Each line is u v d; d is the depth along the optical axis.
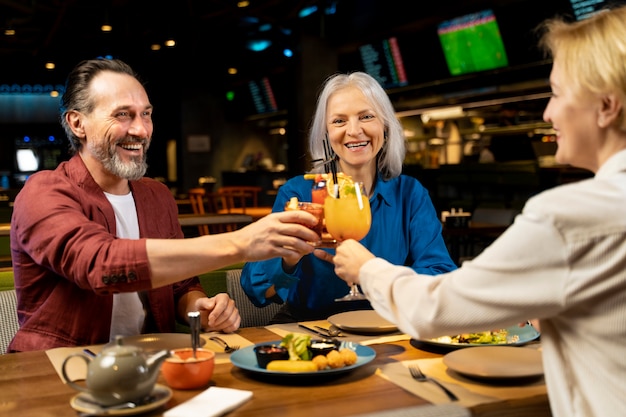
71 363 1.69
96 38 11.38
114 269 1.71
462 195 9.84
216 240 1.71
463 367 1.53
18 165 16.28
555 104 1.36
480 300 1.27
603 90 1.26
